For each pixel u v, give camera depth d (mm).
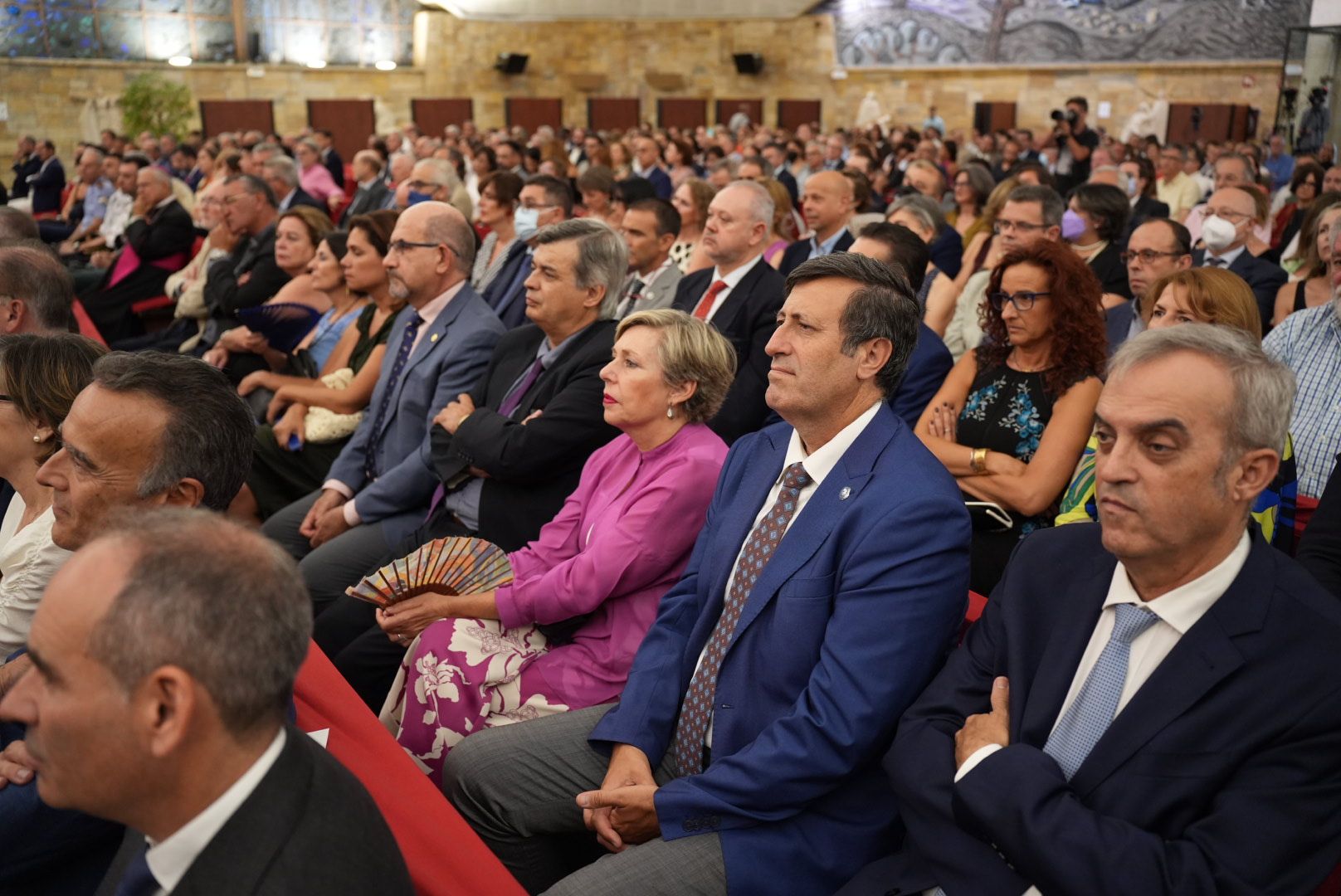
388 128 24656
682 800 1825
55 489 1848
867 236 3531
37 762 1021
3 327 2980
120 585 983
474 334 3639
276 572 1066
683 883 1787
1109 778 1459
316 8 23531
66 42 21219
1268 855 1343
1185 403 1359
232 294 5699
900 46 23516
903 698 1820
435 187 6590
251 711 1025
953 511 1877
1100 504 1439
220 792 1041
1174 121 20797
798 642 1914
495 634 2475
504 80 25453
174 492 1826
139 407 1781
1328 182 7734
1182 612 1460
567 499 2818
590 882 1779
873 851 1872
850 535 1909
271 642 1034
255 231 6312
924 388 3338
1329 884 1573
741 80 25109
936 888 1625
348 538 3438
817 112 24594
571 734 2203
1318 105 14938
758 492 2135
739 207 3871
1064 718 1550
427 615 2473
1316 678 1393
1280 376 1372
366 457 3781
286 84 23453
